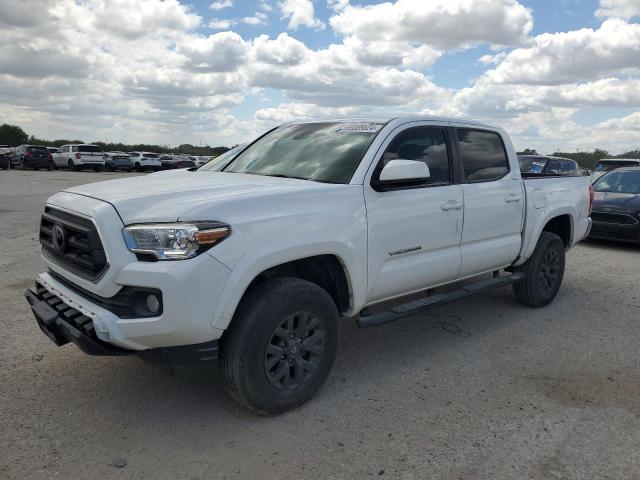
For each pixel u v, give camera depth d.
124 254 3.05
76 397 3.70
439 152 4.70
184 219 3.03
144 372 4.11
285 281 3.48
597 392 4.01
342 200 3.76
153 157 46.41
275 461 3.03
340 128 4.56
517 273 5.85
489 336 5.18
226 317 3.12
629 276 7.96
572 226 6.49
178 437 3.25
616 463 3.09
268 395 3.41
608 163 17.45
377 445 3.22
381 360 4.54
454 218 4.66
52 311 3.41
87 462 2.97
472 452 3.17
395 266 4.22
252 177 4.12
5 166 38.06
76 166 40.34
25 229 10.27
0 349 4.45
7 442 3.13
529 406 3.76
